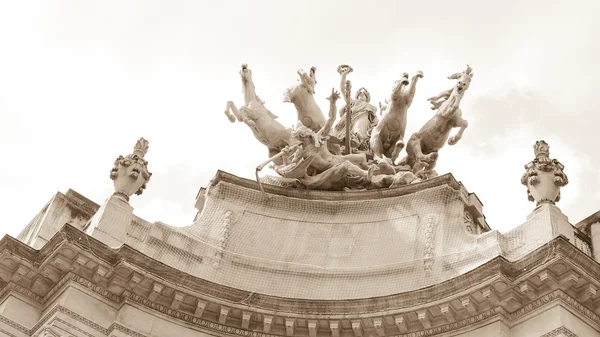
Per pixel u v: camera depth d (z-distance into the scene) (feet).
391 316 108.88
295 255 123.65
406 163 138.21
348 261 122.31
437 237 120.06
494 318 106.11
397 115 140.26
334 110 134.72
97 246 109.81
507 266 106.32
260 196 128.67
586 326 104.99
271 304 111.65
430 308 107.86
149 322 109.60
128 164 123.65
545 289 105.60
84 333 106.83
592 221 120.26
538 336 103.40
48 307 109.81
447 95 140.05
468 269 114.62
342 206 127.75
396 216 124.88
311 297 118.83
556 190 117.70
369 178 131.54
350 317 110.11
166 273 110.63
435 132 138.10
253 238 124.77
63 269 109.70
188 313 111.45
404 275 118.21
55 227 122.52
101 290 110.11
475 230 124.16
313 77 142.92
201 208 133.90
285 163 133.49
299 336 111.34
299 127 132.57
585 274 104.78
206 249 121.60
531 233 114.21
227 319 111.75
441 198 123.75
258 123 137.69
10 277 111.24
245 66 140.97
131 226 119.14
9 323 108.47
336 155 135.33
